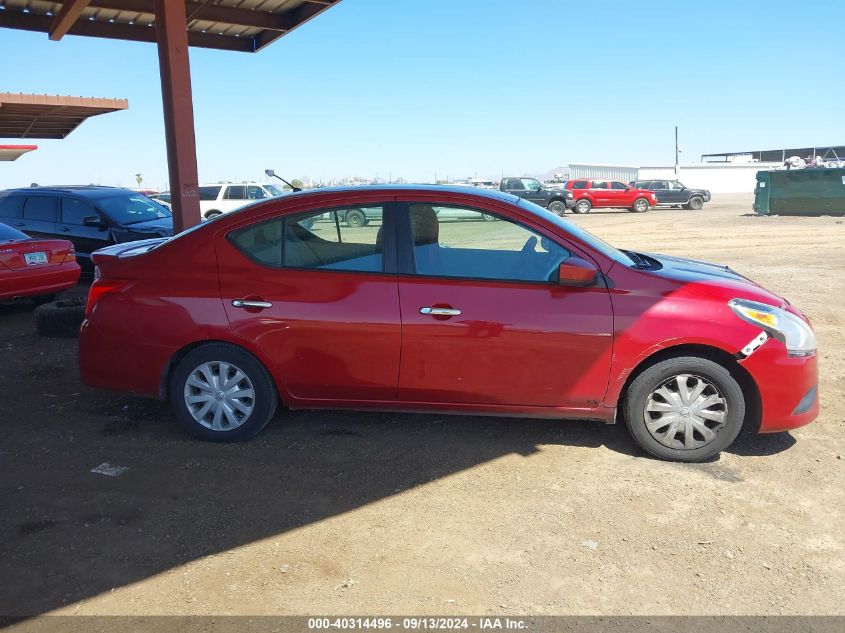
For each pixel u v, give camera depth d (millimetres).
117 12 9383
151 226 10766
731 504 3652
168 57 7117
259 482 3902
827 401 5250
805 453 4293
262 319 4203
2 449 4355
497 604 2820
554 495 3752
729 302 4016
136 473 4012
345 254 4230
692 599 2855
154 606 2801
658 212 33281
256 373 4316
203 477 3965
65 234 11133
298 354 4230
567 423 4789
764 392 4008
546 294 4059
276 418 4879
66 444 4438
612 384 4078
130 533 3361
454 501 3688
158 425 4758
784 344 3980
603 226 24156
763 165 76812
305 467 4098
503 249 4164
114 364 4438
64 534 3346
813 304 8914
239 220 4320
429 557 3160
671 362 4023
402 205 4227
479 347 4078
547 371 4086
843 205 25531
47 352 6781
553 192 32719
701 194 35031
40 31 9609
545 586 2943
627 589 2924
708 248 15977
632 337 3988
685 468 4086
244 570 3053
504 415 4258
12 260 7949
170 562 3115
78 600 2840
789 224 22734
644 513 3561
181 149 7289
